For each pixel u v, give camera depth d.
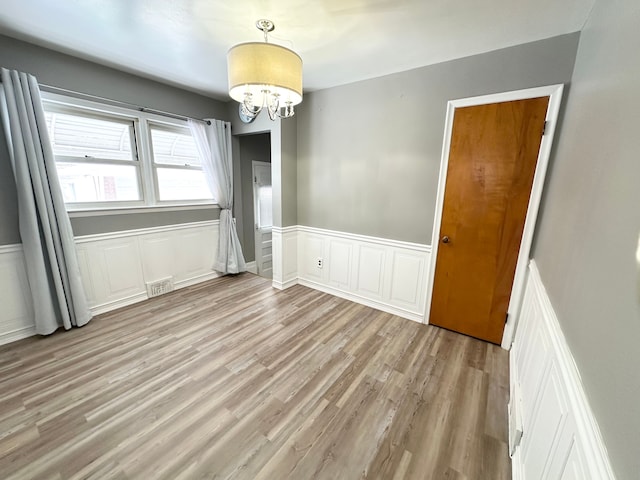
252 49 1.43
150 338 2.41
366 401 1.76
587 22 1.59
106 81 2.59
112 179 2.83
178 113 3.19
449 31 1.83
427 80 2.38
